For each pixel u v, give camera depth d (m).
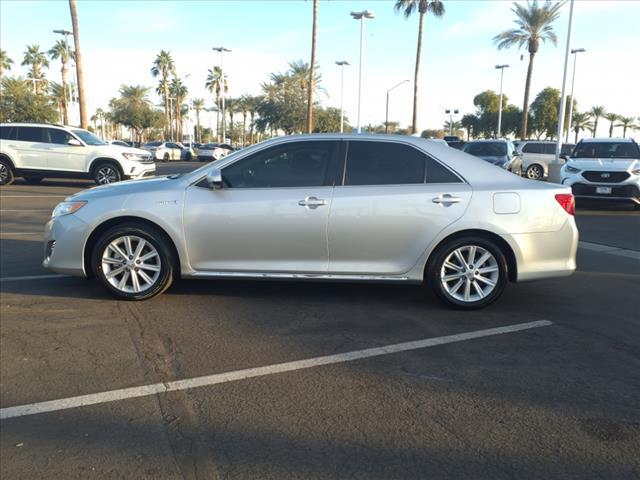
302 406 3.41
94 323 4.80
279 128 48.94
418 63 34.28
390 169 5.21
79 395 3.54
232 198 5.16
